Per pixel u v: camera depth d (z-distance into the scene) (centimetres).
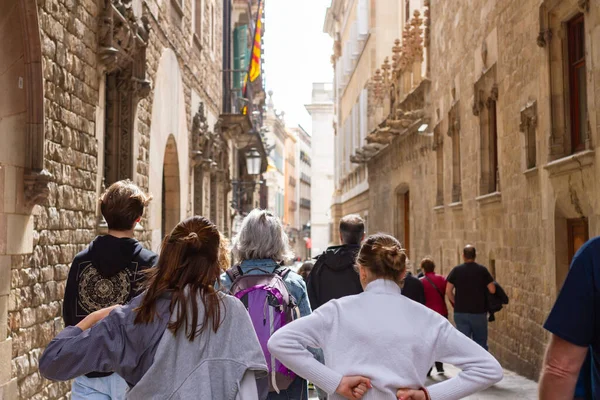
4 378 580
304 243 11319
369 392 307
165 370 287
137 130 1073
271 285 422
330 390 307
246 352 294
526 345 1112
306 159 12650
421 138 2225
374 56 3459
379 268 328
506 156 1248
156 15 1252
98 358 286
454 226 1756
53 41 714
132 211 406
